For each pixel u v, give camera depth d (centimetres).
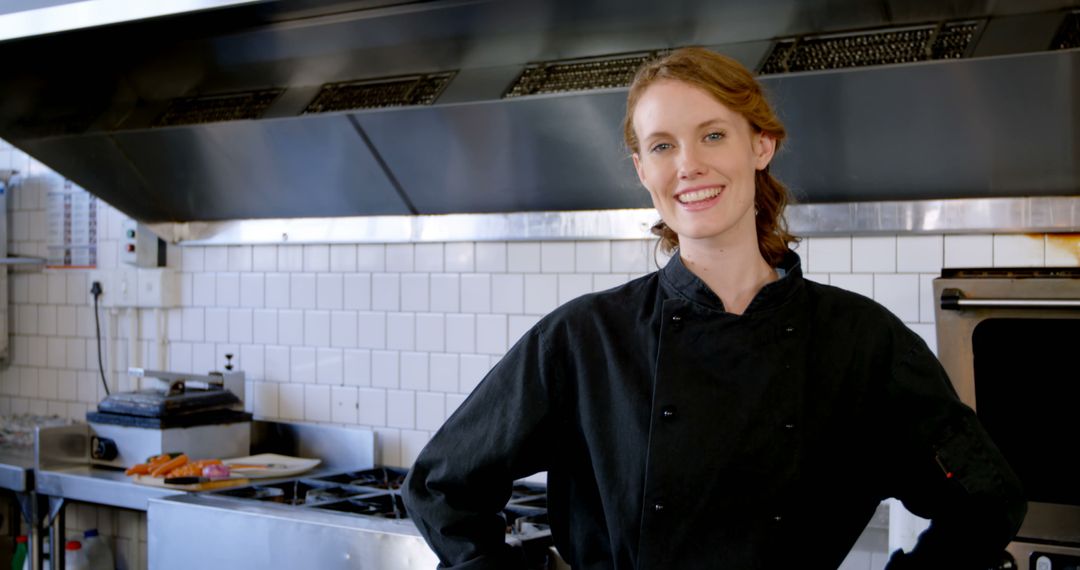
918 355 149
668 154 144
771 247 157
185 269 427
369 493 330
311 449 390
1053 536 243
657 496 144
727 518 144
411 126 320
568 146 307
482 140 315
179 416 369
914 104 256
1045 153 257
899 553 160
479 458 158
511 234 347
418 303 373
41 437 371
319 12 324
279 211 390
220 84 368
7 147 480
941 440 148
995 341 247
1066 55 229
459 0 301
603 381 152
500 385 159
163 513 313
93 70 378
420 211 362
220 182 380
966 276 258
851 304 151
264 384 409
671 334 147
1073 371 240
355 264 387
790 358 145
